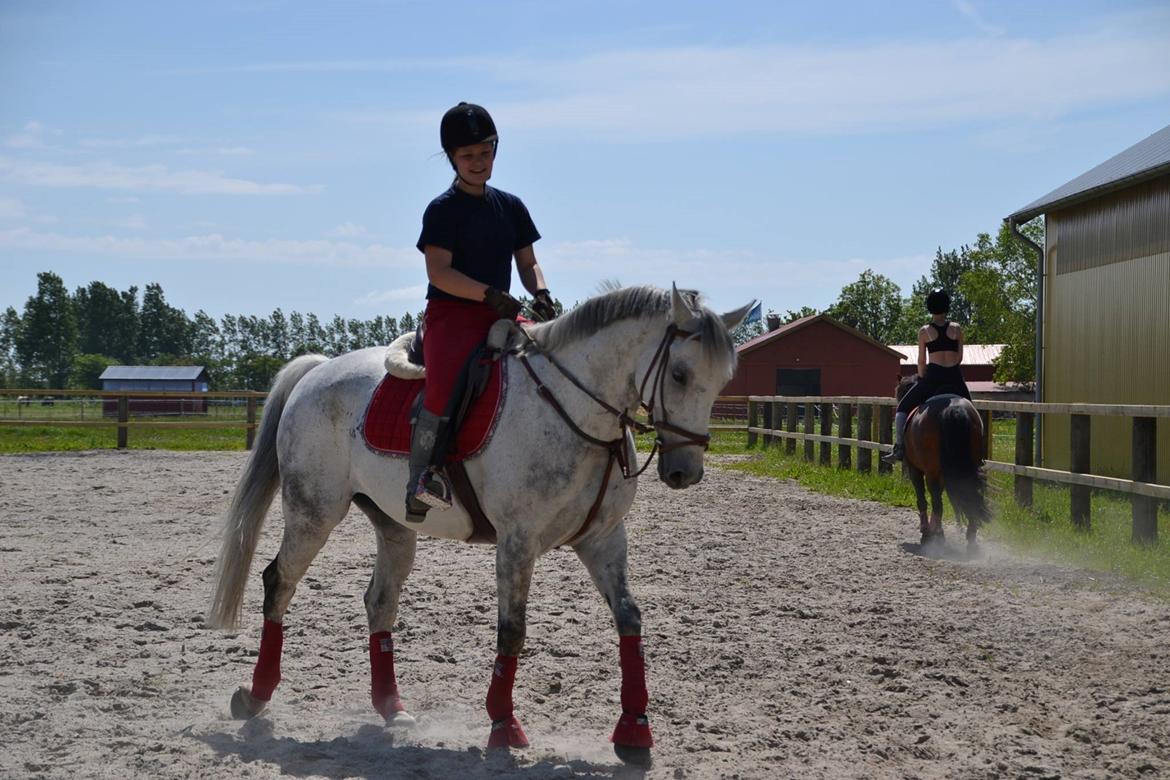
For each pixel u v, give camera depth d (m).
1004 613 7.02
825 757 4.44
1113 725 4.83
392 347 5.30
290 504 5.27
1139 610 7.01
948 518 11.80
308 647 6.33
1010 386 60.69
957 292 111.31
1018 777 4.22
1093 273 15.99
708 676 5.68
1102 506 12.10
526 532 4.51
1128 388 14.97
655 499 13.95
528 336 4.74
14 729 4.69
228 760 4.30
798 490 15.04
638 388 4.35
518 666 5.87
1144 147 16.55
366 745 4.56
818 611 7.16
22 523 11.52
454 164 4.79
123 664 5.88
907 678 5.61
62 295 125.62
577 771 4.27
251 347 146.12
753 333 63.56
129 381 76.25
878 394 48.38
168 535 10.73
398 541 5.23
